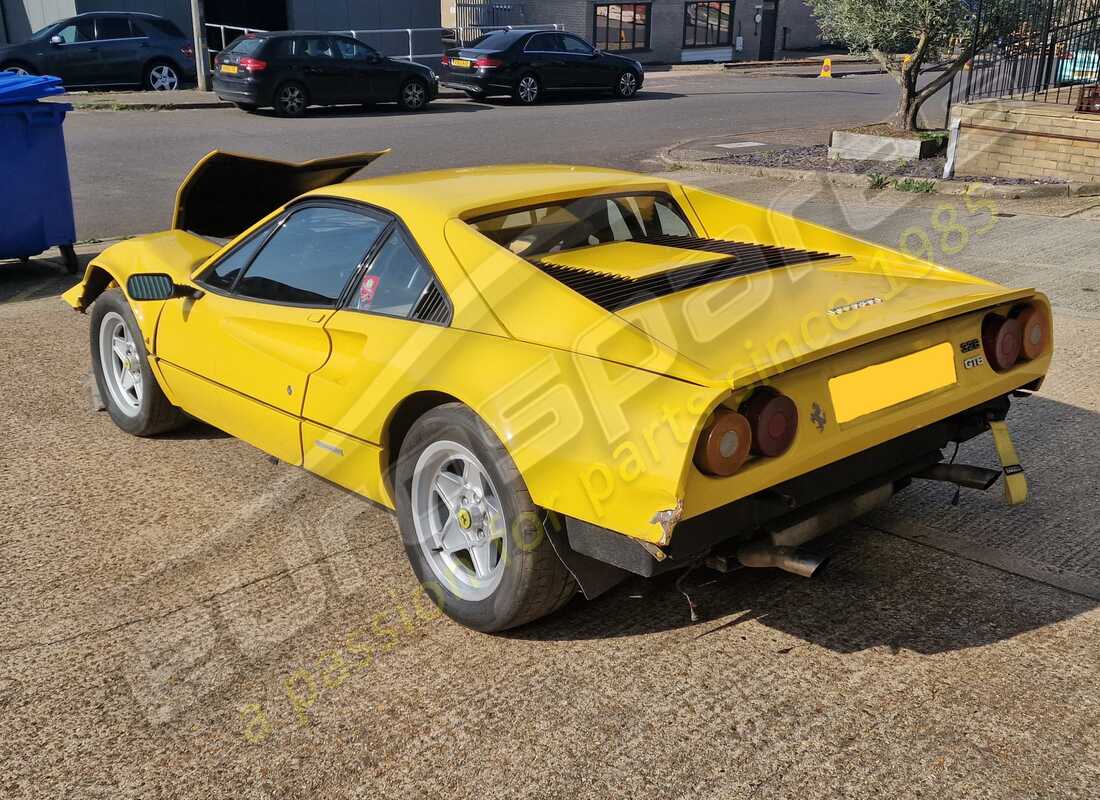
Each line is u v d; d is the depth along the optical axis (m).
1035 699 2.82
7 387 5.72
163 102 20.00
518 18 35.31
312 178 5.21
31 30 25.59
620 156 14.43
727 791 2.50
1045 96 12.20
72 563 3.71
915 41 13.91
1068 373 5.43
